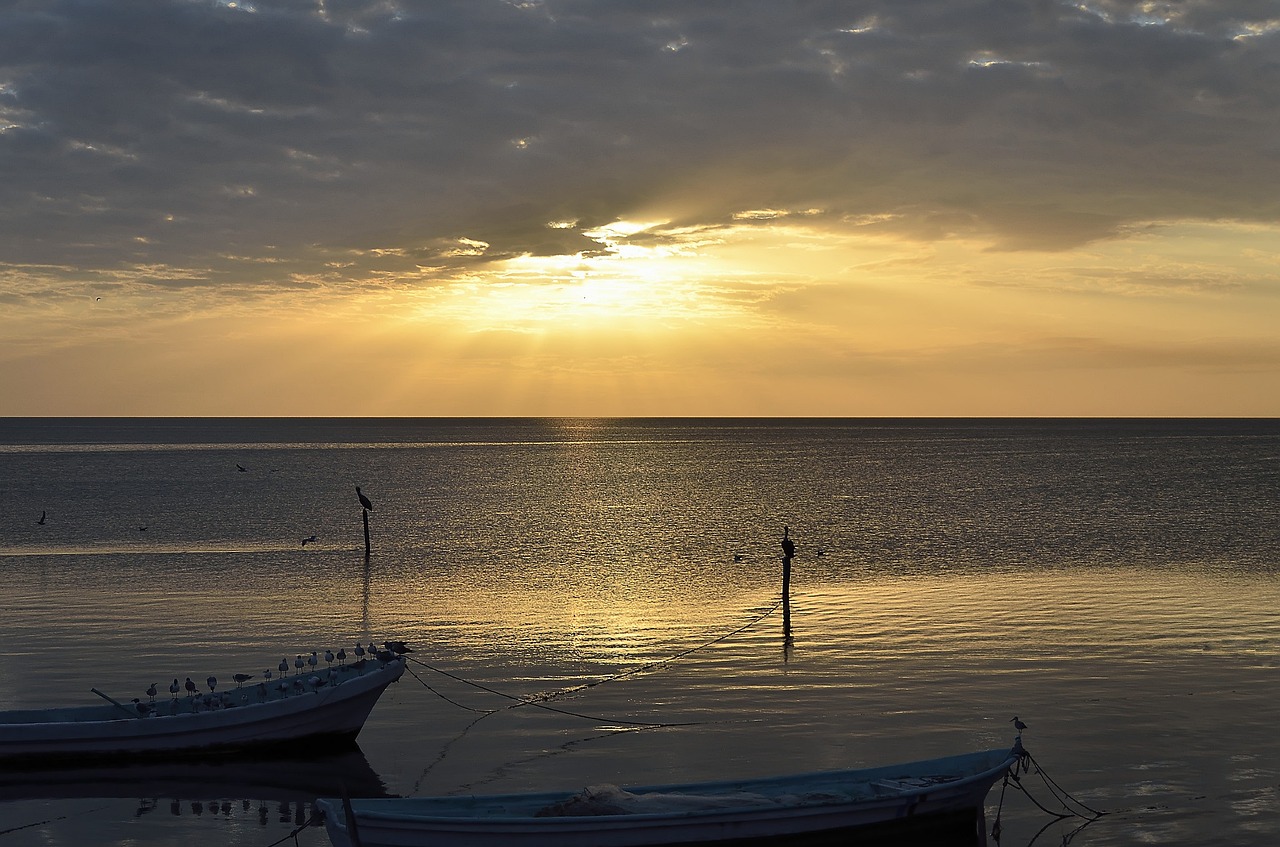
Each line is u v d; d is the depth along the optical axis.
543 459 163.00
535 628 35.72
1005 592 41.91
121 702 24.73
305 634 34.75
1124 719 24.31
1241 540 58.94
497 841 17.17
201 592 43.41
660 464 147.50
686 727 24.28
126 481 113.06
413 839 17.28
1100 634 33.44
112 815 19.86
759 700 26.34
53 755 22.16
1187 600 39.59
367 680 23.59
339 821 17.36
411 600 41.53
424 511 80.12
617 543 60.09
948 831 18.42
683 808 17.75
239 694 24.20
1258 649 31.19
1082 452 178.88
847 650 31.64
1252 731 23.39
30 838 18.73
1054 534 62.44
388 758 22.69
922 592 42.19
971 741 22.91
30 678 28.62
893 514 75.44
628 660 30.91
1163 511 76.12
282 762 22.62
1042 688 27.00
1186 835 18.22
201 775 21.98
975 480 110.75
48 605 40.09
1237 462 144.38
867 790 18.64
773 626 35.56
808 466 140.00
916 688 27.12
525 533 65.38
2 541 61.91
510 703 26.56
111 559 53.88
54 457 167.62
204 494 96.44
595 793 18.06
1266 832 18.28
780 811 17.66
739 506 82.56
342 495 95.12
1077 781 20.69
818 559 52.75
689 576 47.75
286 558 54.41
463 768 21.92
